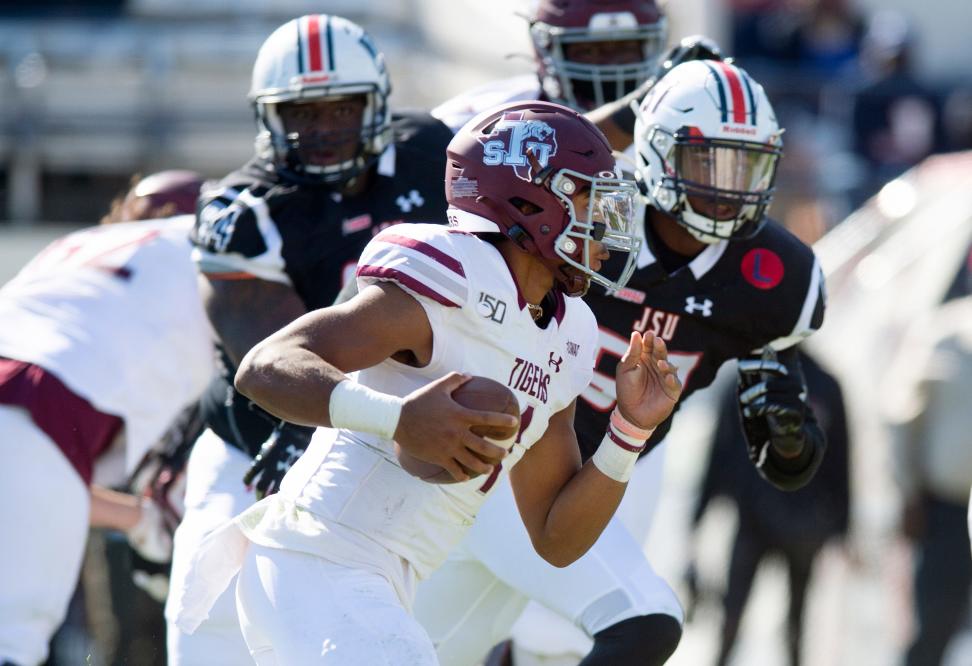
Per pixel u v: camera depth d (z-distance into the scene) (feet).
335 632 34.76
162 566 56.59
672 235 46.24
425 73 103.14
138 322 52.90
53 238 104.22
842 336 101.65
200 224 47.70
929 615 72.49
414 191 48.03
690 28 120.98
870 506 92.17
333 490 35.68
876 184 117.91
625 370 36.50
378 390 35.01
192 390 54.44
